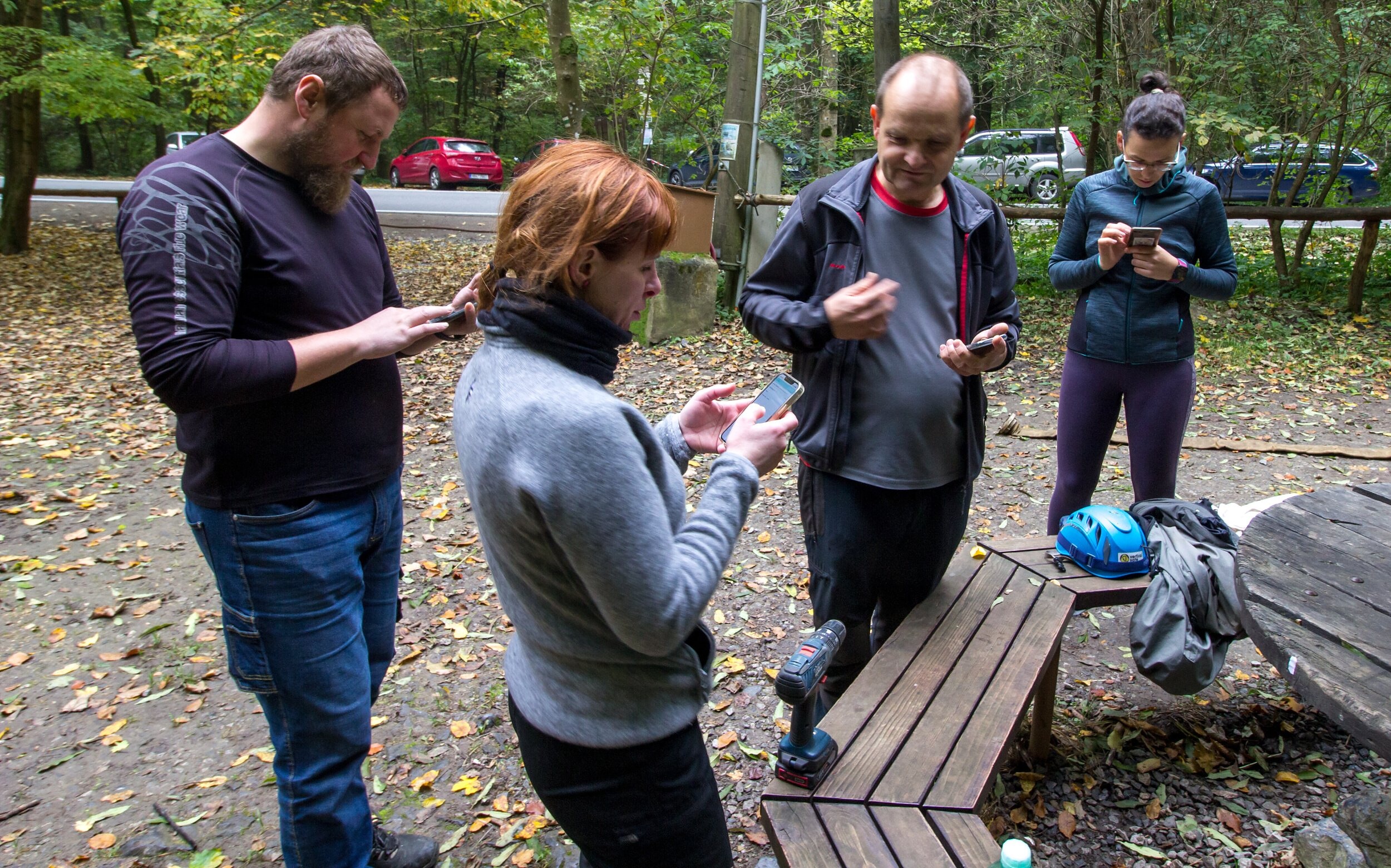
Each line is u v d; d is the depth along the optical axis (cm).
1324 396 607
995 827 241
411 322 182
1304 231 865
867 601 233
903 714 204
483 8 1064
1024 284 920
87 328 897
